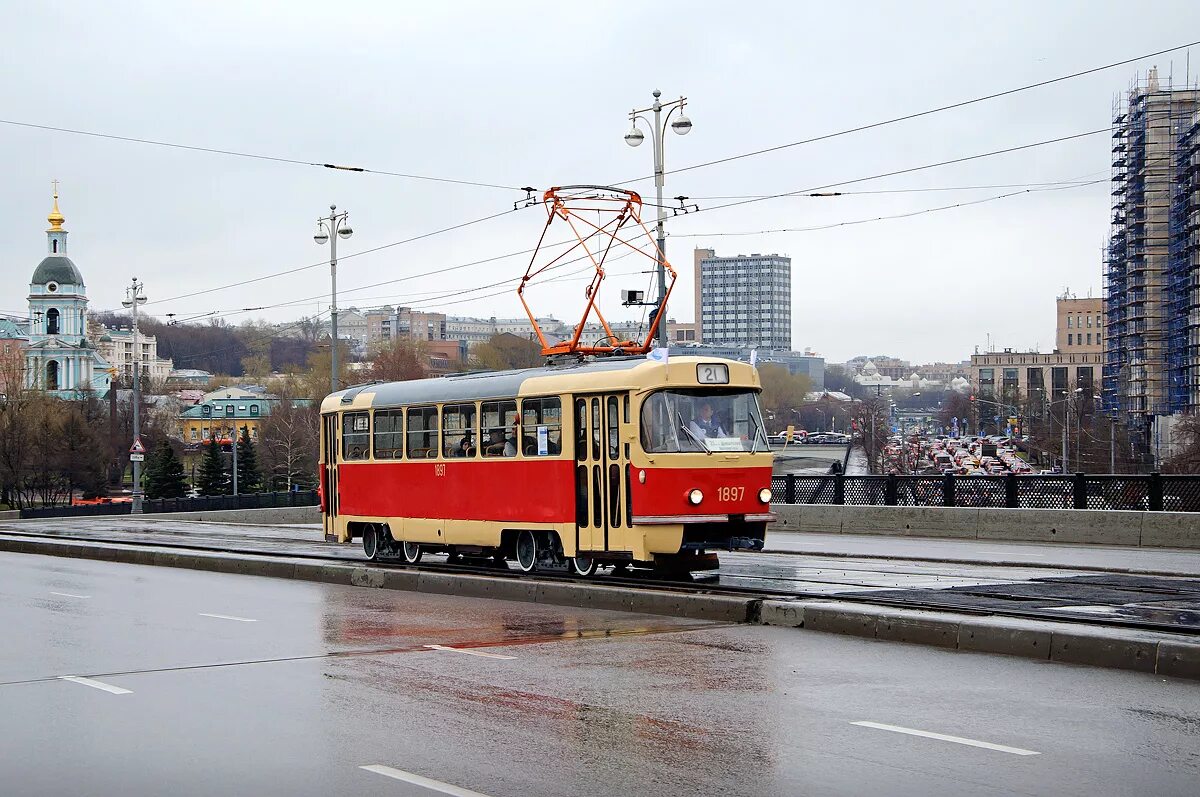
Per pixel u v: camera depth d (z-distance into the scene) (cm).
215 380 18288
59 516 6581
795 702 1003
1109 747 842
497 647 1327
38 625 1588
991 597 1545
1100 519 2744
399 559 2478
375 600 1862
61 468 9288
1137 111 10675
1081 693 1034
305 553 2752
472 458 2239
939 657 1225
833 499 3350
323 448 2712
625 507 1914
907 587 1705
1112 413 11306
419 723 943
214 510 5909
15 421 9138
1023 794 729
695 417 1930
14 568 2661
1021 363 17712
